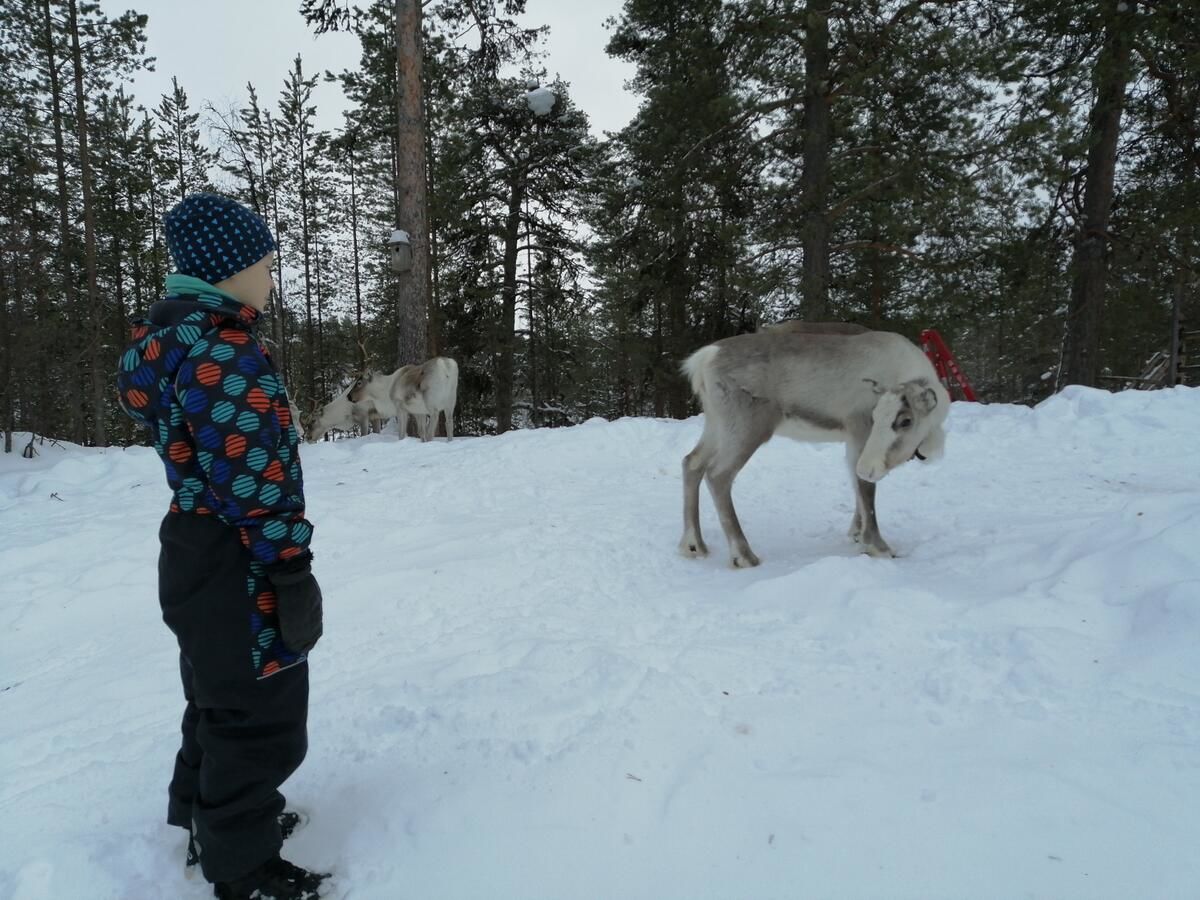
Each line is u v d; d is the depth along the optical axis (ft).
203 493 6.27
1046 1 42.24
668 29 52.29
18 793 8.92
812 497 20.72
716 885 6.39
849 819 7.00
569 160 70.64
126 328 88.53
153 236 96.89
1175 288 52.42
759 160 50.14
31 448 44.52
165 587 6.44
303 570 6.37
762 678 10.08
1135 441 23.75
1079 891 5.97
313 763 8.84
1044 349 86.74
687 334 61.05
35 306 49.65
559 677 10.51
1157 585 10.53
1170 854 6.24
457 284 73.05
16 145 63.46
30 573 17.87
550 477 25.11
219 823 6.38
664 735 8.77
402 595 14.97
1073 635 9.98
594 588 14.80
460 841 7.22
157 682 12.09
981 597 11.69
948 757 7.88
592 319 101.24
